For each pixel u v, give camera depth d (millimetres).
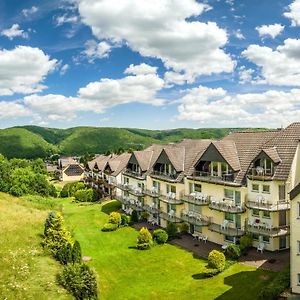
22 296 32312
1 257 39656
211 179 52281
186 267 44062
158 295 37156
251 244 46312
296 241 33250
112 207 84750
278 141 48281
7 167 91625
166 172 63656
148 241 52562
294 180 44719
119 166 95812
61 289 34969
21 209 63312
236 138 55750
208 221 52125
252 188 46594
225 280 38875
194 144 64062
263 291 32812
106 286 39969
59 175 157750
